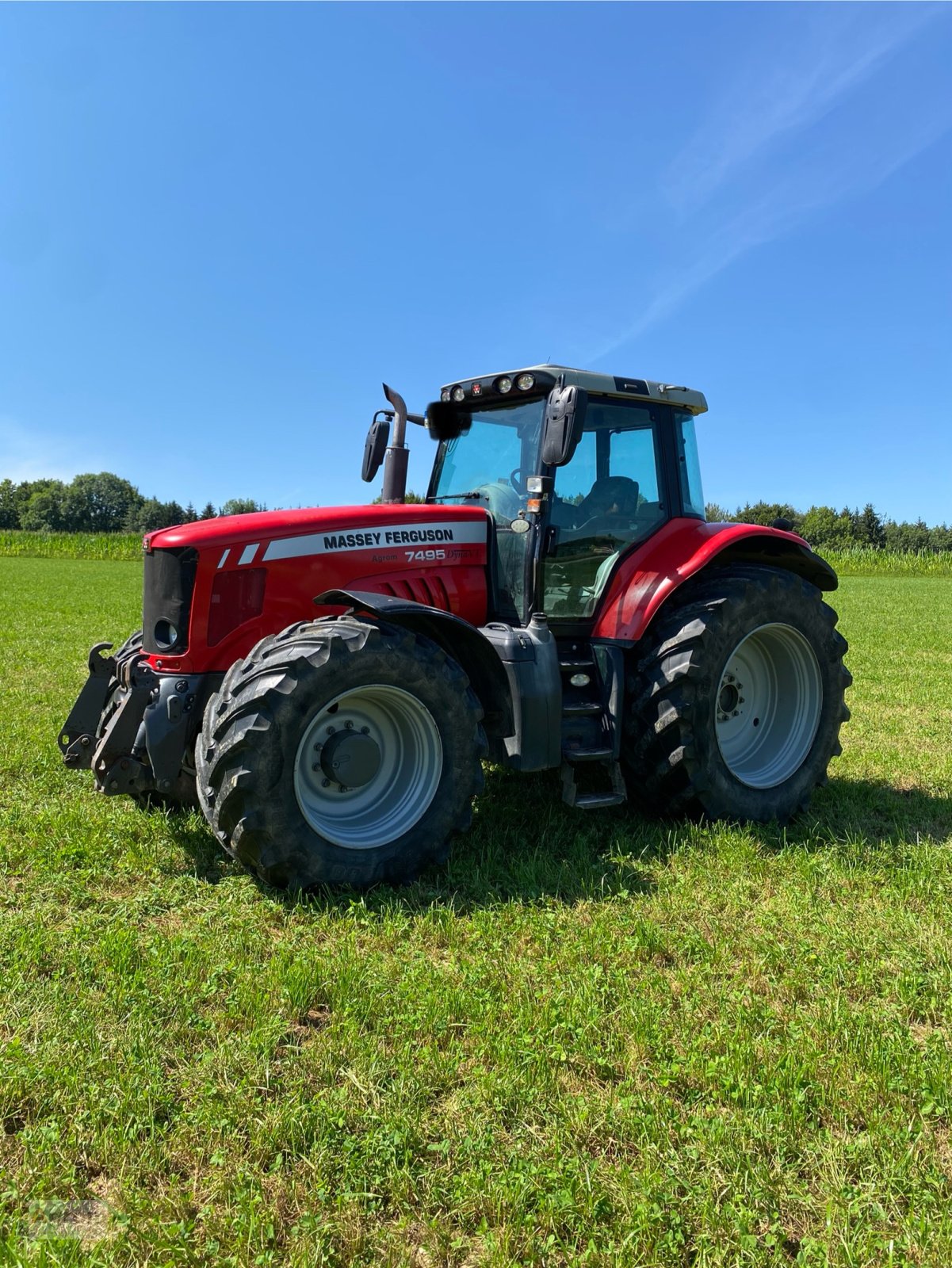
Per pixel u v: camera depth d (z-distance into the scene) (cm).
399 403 472
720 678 418
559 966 286
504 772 506
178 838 391
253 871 340
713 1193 188
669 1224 182
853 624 1424
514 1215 183
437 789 360
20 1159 196
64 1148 198
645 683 414
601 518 439
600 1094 223
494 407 455
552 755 382
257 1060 230
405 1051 235
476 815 436
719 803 421
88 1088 216
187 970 276
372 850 345
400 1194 189
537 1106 217
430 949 302
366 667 338
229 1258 171
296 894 333
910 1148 201
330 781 350
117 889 345
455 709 361
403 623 387
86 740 404
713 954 295
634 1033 245
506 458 444
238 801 320
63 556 4634
